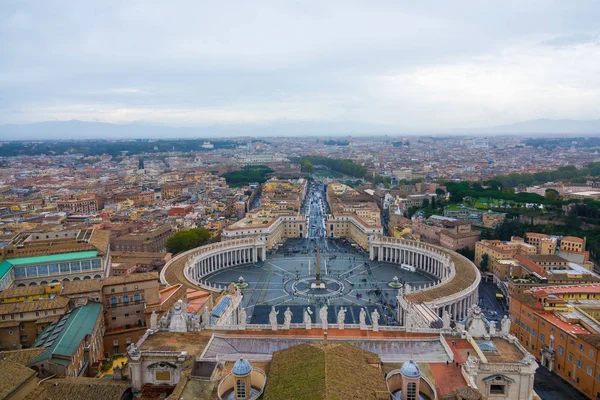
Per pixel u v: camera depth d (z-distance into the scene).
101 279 148.50
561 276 194.25
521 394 90.50
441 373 92.06
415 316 145.50
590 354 122.75
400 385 89.12
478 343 103.62
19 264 169.75
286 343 106.25
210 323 127.75
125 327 146.75
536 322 147.25
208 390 85.00
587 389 123.88
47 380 98.62
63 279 177.12
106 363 121.00
